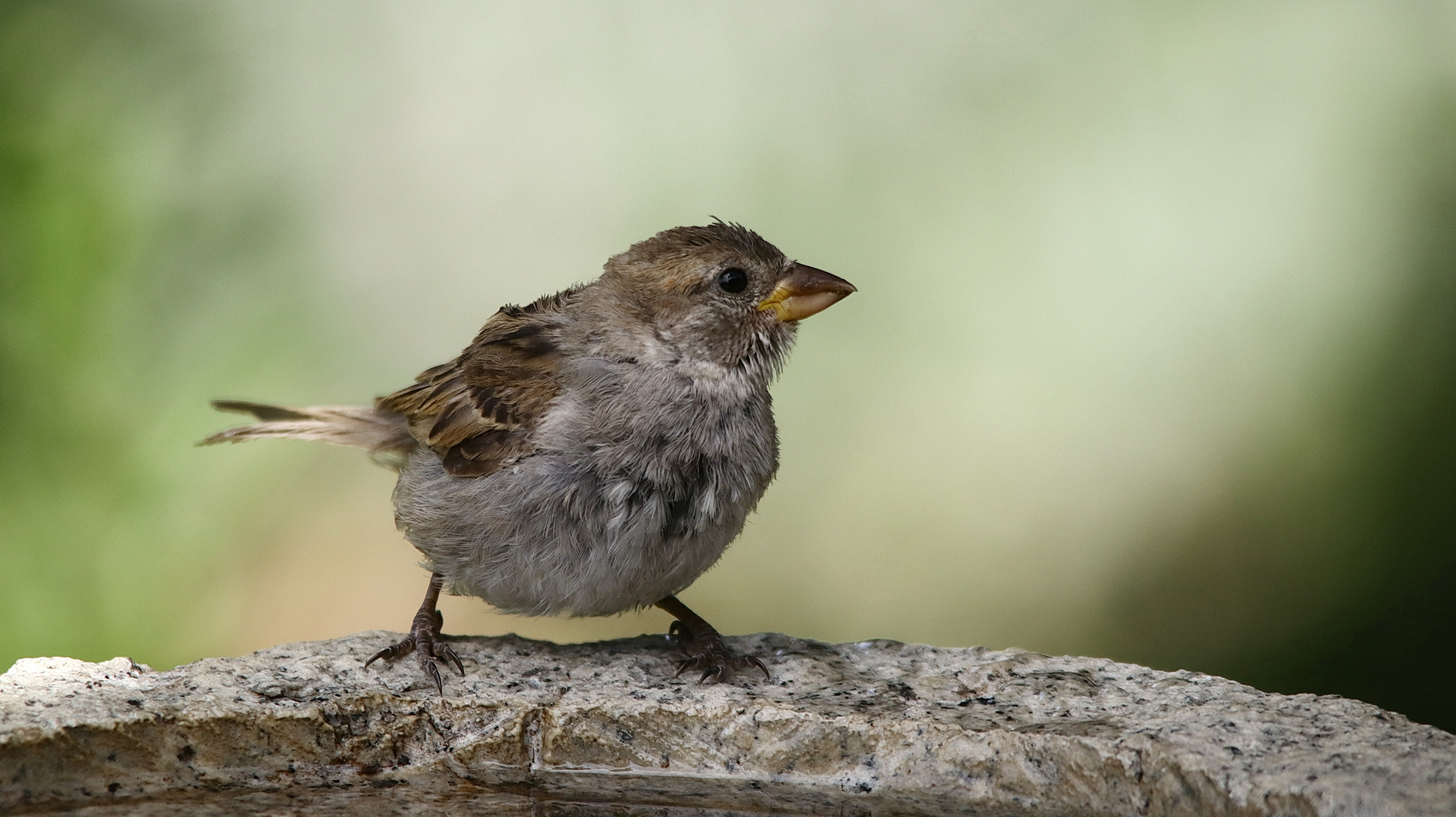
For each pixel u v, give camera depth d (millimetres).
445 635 7223
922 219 13195
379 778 6156
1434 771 5090
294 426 8602
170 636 11102
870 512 13094
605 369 7094
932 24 13492
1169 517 12812
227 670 6445
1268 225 13023
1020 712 6117
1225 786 5109
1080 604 12672
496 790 6078
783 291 7398
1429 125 12883
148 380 11391
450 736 6293
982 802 5816
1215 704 6039
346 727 6168
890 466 13156
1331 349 12852
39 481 10914
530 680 6688
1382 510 12578
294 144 12867
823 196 13211
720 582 13031
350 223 12930
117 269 11328
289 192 12703
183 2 12461
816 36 13430
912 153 13227
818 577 12977
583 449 6953
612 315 7211
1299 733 5590
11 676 6203
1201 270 13047
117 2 12078
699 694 6492
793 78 13359
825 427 13227
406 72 13336
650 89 13391
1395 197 12898
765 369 7484
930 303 13195
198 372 11617
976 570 12883
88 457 11062
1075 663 6785
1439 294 12773
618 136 13336
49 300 11039
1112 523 12852
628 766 6281
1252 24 13234
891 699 6391
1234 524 12781
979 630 12594
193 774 5914
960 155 13234
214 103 12359
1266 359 12969
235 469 11844
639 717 6277
